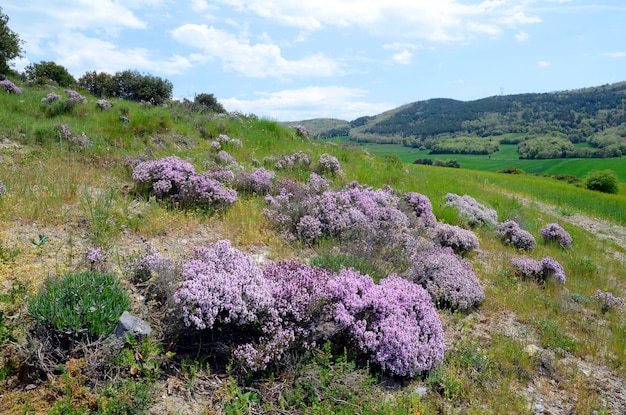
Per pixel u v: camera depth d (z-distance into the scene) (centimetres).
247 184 1029
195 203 851
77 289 435
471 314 688
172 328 447
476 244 994
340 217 855
